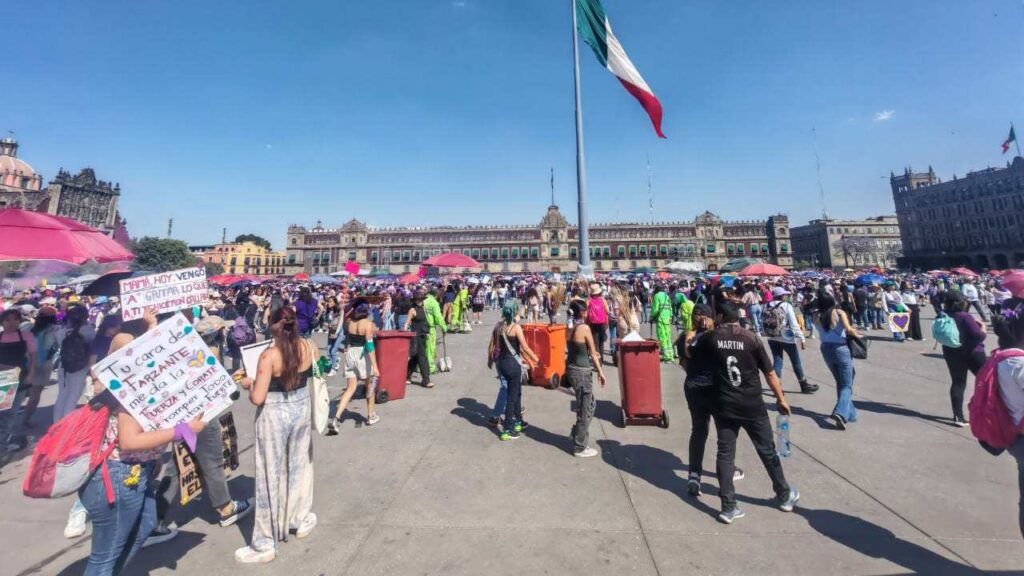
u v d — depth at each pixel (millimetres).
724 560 3012
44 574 3018
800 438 5289
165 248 77562
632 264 107438
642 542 3242
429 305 9516
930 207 105688
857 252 115125
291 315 3424
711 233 108188
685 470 4500
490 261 109125
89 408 2555
